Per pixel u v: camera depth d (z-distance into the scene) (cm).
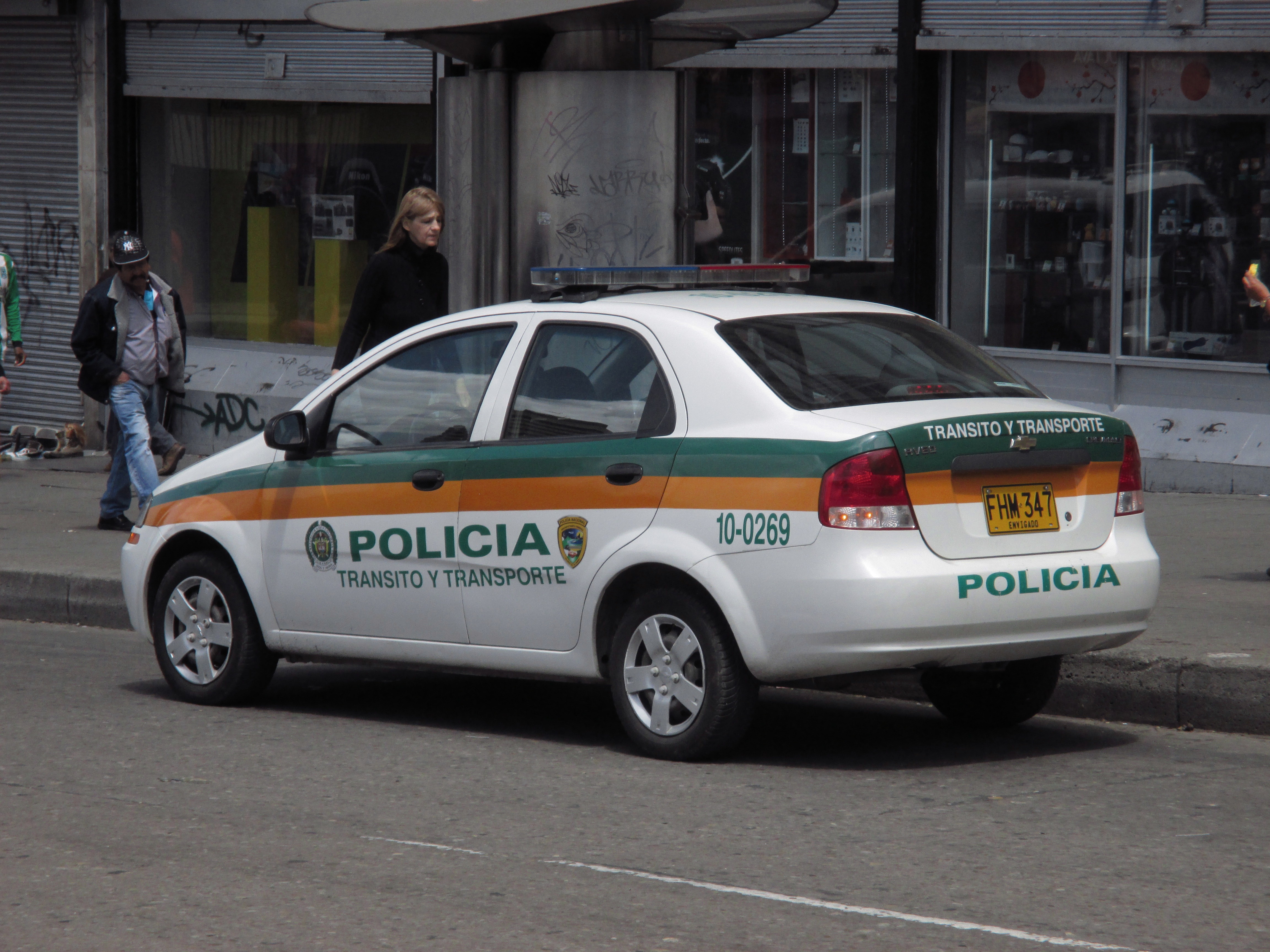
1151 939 1402
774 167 4288
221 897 1538
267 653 2386
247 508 2364
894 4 4031
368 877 1589
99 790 1933
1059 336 4003
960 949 1378
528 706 2439
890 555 1853
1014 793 1884
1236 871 1587
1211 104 3753
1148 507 3594
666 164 3241
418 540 2184
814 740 2173
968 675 2208
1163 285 3853
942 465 1886
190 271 5331
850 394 1956
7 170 5503
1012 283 4047
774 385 1955
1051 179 3969
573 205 3262
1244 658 2209
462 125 3359
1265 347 3731
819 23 3469
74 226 5397
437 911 1489
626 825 1759
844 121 4178
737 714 1961
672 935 1419
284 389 5072
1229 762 2031
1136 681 2252
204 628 2423
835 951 1377
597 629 2048
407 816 1808
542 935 1423
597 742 2177
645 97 3216
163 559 2489
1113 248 3900
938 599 1858
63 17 5328
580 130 3231
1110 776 1961
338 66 4909
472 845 1692
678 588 1992
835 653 1862
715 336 2012
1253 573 2870
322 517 2281
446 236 3447
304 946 1406
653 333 2050
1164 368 3856
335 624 2281
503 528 2109
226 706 2422
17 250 5509
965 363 2109
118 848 1698
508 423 2141
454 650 2173
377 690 2573
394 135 4900
